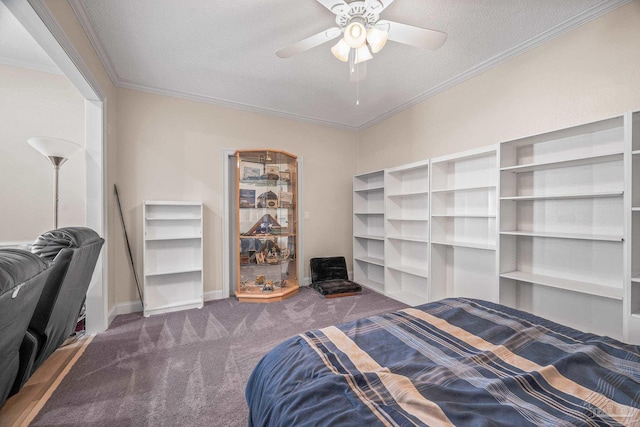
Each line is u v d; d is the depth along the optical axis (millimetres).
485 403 792
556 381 900
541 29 2207
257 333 2477
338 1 1627
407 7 1953
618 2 1896
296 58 2613
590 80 2059
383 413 750
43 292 1361
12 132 2736
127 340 2332
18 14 1445
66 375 1821
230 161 3697
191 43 2373
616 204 1954
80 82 2150
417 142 3555
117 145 3002
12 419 1432
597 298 2043
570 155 2170
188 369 1896
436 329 1315
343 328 1330
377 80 3041
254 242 3613
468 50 2492
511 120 2547
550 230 2291
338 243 4477
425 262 3430
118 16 2033
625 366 980
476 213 2863
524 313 1503
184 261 3258
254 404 1024
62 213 2881
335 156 4441
